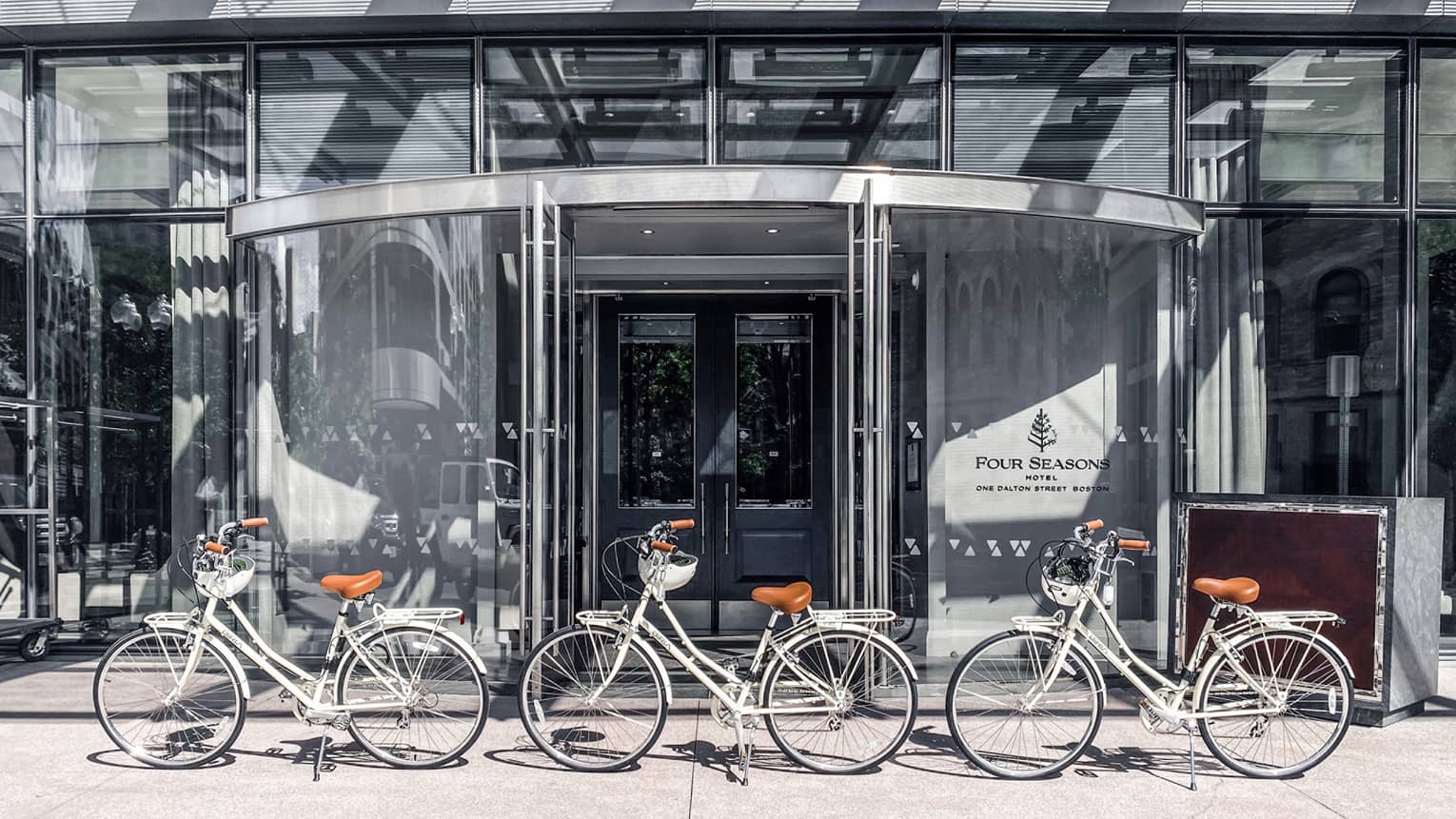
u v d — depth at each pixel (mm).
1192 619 5480
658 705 4203
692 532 7211
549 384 5309
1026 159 6555
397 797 3809
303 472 5816
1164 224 5629
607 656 4340
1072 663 4211
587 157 6602
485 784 3953
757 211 5375
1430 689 5062
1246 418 6555
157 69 6875
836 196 5102
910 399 5500
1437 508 5145
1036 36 6562
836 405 6543
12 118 6965
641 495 7227
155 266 6863
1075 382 5781
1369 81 6648
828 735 4277
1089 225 5594
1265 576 5203
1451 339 6625
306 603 5781
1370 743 4512
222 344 6793
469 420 5586
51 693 5461
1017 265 5711
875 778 4027
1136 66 6590
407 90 6676
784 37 6590
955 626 5633
